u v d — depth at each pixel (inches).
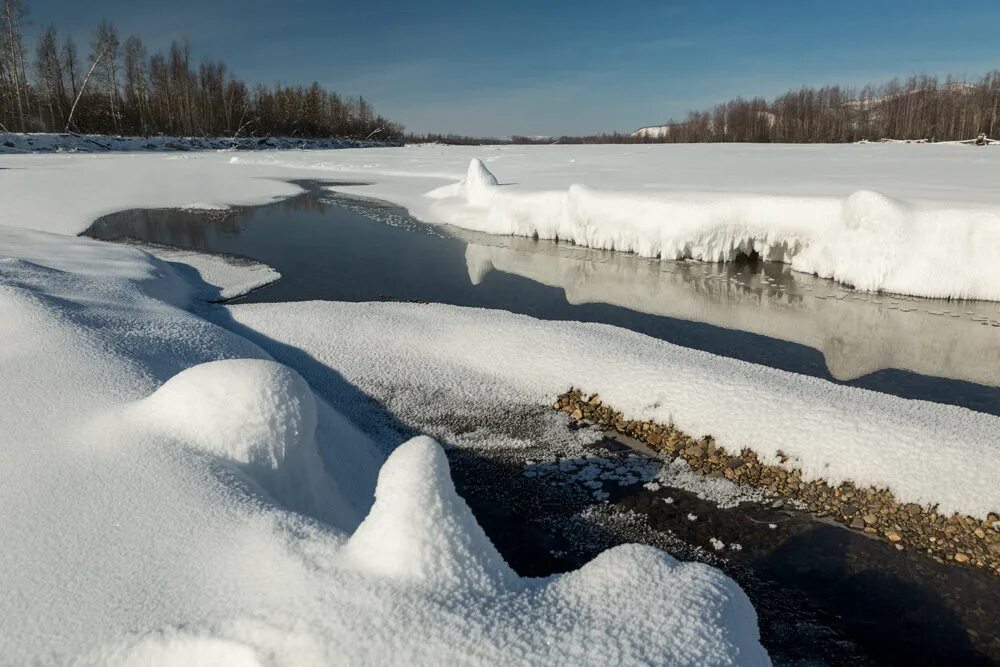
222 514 113.9
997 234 363.9
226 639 83.5
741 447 207.9
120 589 96.4
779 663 134.8
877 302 380.2
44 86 1748.3
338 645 80.6
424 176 1095.6
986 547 165.0
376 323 314.0
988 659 135.0
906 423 199.3
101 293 301.0
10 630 89.7
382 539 94.9
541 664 78.7
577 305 390.0
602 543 173.8
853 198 408.2
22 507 116.0
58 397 163.0
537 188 699.4
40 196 746.8
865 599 152.0
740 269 470.3
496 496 195.3
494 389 256.7
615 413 235.1
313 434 153.7
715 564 165.0
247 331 313.3
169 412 143.0
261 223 678.5
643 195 525.3
